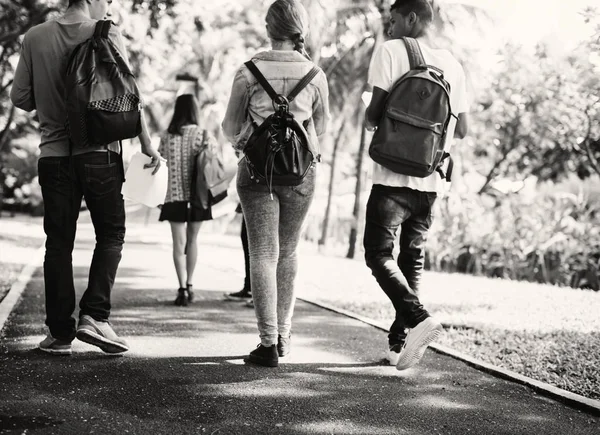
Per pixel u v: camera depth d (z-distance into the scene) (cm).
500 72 1652
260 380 430
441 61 462
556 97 1371
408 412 380
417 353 437
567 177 1611
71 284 463
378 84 452
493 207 1513
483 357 521
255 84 464
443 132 447
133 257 1230
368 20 1912
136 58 1295
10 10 1304
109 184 456
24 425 336
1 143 2017
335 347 536
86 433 329
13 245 1293
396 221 461
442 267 1463
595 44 1096
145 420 350
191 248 719
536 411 389
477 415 379
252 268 468
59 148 452
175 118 703
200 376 434
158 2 1233
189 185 698
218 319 633
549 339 598
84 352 481
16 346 489
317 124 489
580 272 1305
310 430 345
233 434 335
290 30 473
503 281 1138
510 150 1689
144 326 589
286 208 480
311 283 974
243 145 472
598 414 385
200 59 2191
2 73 1714
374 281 1020
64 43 449
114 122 435
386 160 441
